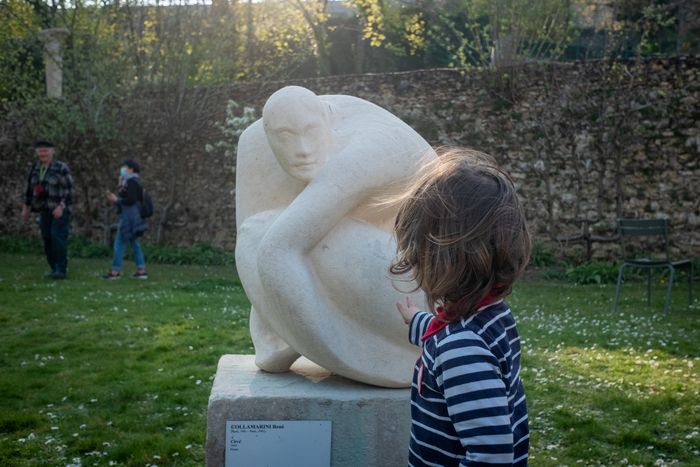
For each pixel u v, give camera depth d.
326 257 2.33
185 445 3.67
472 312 1.43
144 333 6.28
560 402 4.41
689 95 11.55
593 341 6.15
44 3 15.43
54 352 5.64
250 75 16.19
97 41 14.68
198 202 14.54
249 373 2.59
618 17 15.60
